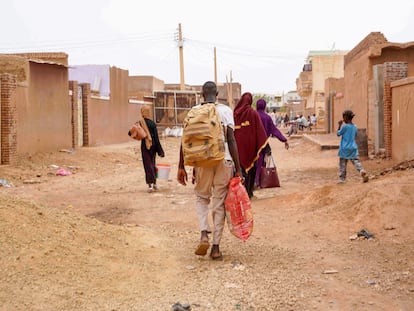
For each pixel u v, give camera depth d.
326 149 21.56
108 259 5.61
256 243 6.73
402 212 7.11
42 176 15.05
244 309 4.52
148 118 11.70
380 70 17.70
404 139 15.09
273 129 10.70
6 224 5.59
